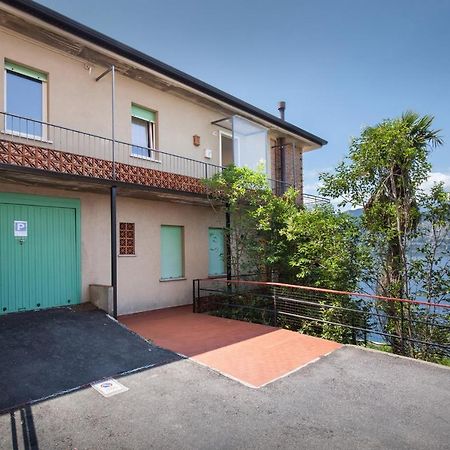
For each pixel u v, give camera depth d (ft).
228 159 45.01
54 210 27.37
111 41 28.04
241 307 32.37
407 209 27.84
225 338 23.63
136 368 17.75
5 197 24.75
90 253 29.25
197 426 12.39
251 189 35.27
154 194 30.81
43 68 27.25
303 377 17.03
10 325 21.65
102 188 27.25
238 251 37.55
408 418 13.08
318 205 36.81
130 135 33.24
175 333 24.85
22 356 17.79
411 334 26.58
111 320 24.75
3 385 14.98
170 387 15.64
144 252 33.58
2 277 24.43
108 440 11.47
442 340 26.99
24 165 23.43
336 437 11.77
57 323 22.81
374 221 28.99
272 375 17.25
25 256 25.61
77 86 29.32
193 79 35.12
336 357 19.99
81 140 29.27
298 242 33.65
